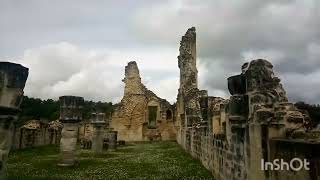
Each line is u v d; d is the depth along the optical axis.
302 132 6.42
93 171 15.86
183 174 14.22
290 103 7.08
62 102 18.05
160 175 14.20
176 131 43.47
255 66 7.47
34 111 69.25
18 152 26.20
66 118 17.88
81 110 18.42
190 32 37.91
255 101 7.21
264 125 6.64
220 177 11.74
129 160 20.30
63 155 17.67
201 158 17.59
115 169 16.42
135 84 48.84
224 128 10.95
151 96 48.62
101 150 24.67
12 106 6.21
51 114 69.75
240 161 8.48
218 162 12.20
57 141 40.25
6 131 6.22
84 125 42.75
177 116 40.59
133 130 47.47
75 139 18.12
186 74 35.19
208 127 14.88
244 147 8.06
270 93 7.21
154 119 48.47
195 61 38.03
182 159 20.09
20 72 6.41
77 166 17.67
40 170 16.09
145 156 22.77
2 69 6.12
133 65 49.44
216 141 12.66
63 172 15.60
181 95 36.28
